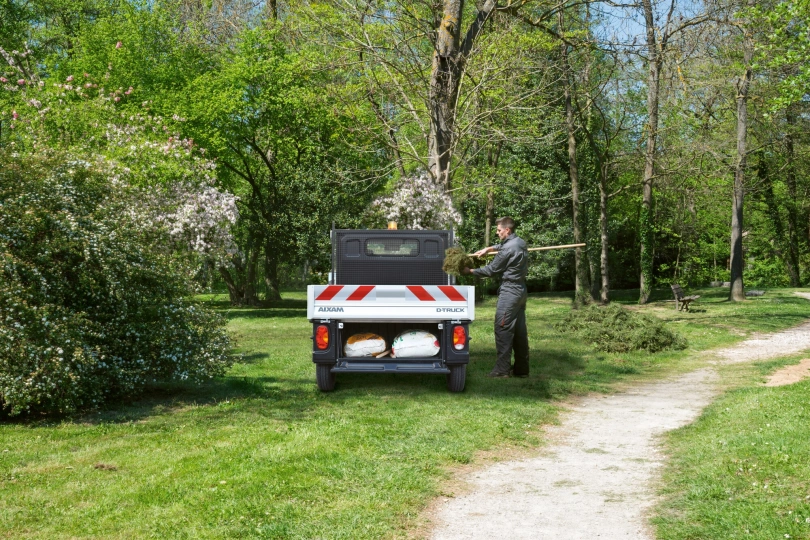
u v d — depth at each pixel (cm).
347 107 2111
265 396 888
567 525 460
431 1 1866
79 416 762
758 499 467
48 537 418
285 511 461
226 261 2142
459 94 1903
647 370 1225
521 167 3291
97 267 819
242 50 2856
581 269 2922
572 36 2212
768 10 1432
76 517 448
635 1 2116
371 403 839
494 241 3403
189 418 751
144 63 2841
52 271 797
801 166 3662
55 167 866
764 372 1138
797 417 687
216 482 518
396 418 752
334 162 2797
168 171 1967
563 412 848
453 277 986
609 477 571
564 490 536
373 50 1888
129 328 834
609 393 991
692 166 2895
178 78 2905
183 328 878
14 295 727
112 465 564
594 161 3206
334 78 2266
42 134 979
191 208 1986
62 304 808
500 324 1051
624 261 4284
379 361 874
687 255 4266
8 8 3169
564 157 3284
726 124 3088
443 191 1925
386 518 459
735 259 2920
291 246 2766
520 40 1981
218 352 907
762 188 3691
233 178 3334
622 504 500
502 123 2188
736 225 2917
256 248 3098
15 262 743
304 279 4462
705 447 620
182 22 3353
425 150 2372
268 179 2978
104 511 460
